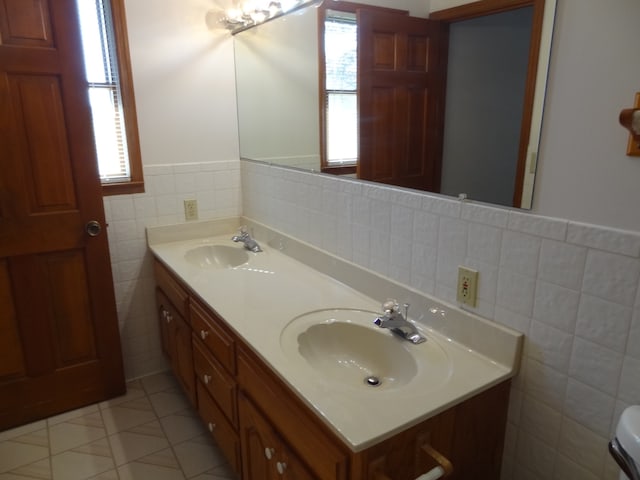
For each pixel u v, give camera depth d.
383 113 1.56
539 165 1.10
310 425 1.15
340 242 1.89
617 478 1.06
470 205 1.30
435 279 1.46
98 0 2.19
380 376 1.44
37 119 1.99
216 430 1.88
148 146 2.41
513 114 1.14
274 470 1.37
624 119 0.90
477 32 1.20
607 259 1.00
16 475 1.93
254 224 2.58
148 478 1.93
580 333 1.08
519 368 1.24
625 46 0.90
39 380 2.25
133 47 2.26
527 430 1.25
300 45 1.95
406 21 1.42
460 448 1.20
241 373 1.53
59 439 2.15
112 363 2.43
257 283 1.91
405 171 1.51
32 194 2.05
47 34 1.94
